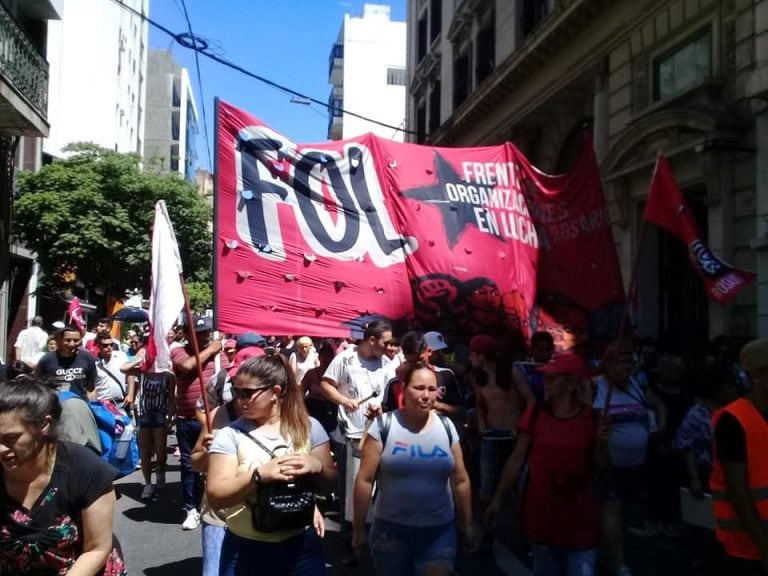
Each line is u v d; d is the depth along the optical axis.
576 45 14.96
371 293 5.96
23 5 17.77
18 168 22.00
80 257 20.30
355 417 5.69
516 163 6.70
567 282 6.59
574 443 3.97
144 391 8.04
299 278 5.75
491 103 19.72
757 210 9.58
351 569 5.46
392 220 6.18
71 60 29.91
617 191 12.54
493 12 20.28
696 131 10.45
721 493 3.31
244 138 5.71
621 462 5.40
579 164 6.83
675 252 12.01
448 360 8.06
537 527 4.00
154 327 4.32
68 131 29.73
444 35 25.39
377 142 6.26
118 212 21.23
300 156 5.92
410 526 3.65
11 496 2.64
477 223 6.41
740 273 4.49
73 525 2.67
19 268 21.39
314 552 3.33
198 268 25.02
